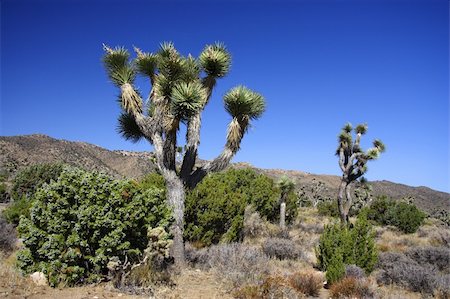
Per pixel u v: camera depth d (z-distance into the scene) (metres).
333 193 81.25
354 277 9.52
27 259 7.55
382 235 24.97
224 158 10.61
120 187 8.08
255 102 10.57
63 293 6.81
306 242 17.77
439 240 21.36
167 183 10.48
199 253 11.31
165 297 7.11
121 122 11.65
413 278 10.57
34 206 7.60
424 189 100.31
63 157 73.19
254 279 8.74
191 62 11.17
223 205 14.38
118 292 7.13
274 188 24.44
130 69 11.02
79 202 7.67
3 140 71.44
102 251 7.54
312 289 8.98
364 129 19.22
